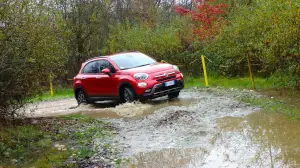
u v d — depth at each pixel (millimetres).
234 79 14539
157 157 5574
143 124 7887
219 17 17594
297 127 6406
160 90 10523
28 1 7688
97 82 11867
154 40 18234
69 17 21672
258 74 14258
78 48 22359
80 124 8266
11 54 7375
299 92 9703
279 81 10125
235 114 7922
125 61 11625
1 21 7336
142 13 29250
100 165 5375
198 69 17234
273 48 9109
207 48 16016
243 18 12812
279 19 8891
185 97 11359
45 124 8336
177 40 18016
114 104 12258
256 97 9680
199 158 5359
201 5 17781
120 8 29531
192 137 6484
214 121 7473
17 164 5648
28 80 7969
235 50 12977
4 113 7820
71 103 14258
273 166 4754
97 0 22422
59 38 8797
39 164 5523
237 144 5824
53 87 19984
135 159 5566
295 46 8469
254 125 6852
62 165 5414
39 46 7801
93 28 22188
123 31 20859
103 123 8312
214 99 10117
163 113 8578
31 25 7648
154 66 11117
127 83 10703
